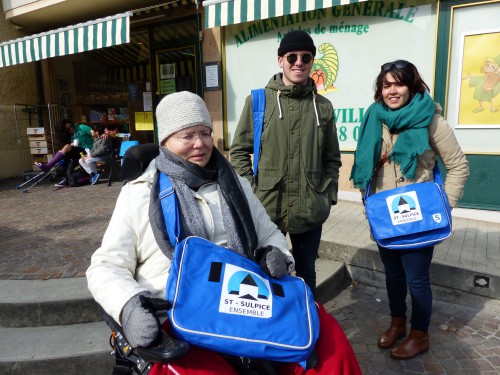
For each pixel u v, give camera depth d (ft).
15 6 28.30
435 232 7.99
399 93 8.06
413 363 8.96
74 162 26.16
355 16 17.75
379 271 12.55
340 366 4.72
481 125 15.78
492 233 14.11
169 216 5.05
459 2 15.40
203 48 22.40
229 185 5.43
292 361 4.37
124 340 4.88
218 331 4.22
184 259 4.57
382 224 8.27
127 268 5.03
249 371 4.68
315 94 8.20
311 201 8.01
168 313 4.31
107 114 34.37
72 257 12.60
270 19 19.90
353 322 10.76
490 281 10.88
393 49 17.16
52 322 9.75
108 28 21.44
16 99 31.83
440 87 16.30
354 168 8.91
